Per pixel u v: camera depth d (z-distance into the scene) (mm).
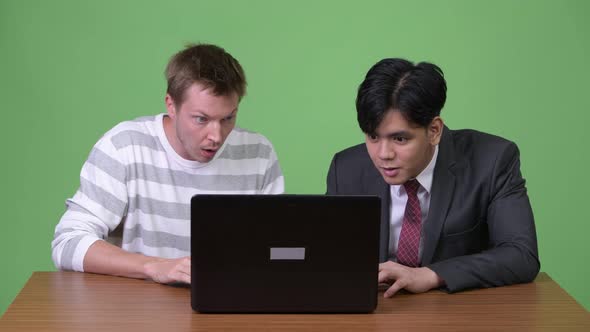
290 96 3645
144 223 2402
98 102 3604
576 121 3674
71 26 3568
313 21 3615
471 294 1944
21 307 1805
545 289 1993
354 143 3666
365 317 1762
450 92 3662
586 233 3725
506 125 3680
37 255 3660
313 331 1664
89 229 2234
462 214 2168
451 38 3631
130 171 2369
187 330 1663
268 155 2568
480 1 3621
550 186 3711
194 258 1758
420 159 1979
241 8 3600
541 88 3666
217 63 2123
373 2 3609
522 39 3641
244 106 3646
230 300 1773
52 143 3611
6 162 3613
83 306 1817
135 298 1882
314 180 3684
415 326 1701
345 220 1759
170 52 3596
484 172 2184
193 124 2129
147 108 3617
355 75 3637
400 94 1890
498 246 2092
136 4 3574
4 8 3547
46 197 3633
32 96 3588
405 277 1921
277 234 1756
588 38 3637
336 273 1776
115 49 3586
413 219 2195
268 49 3621
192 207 1742
